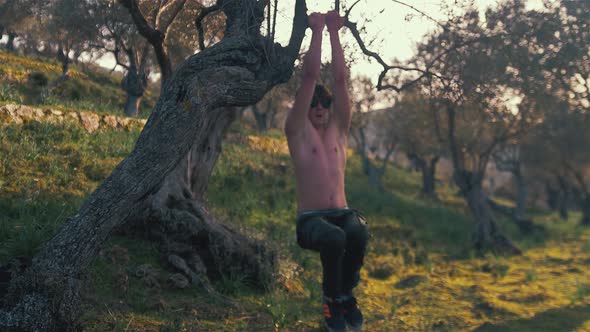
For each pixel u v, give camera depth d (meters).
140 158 4.34
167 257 8.12
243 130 24.56
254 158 19.19
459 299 10.21
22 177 9.49
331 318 3.31
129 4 7.14
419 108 20.88
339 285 3.32
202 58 4.51
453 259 15.38
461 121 18.55
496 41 6.25
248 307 7.69
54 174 10.12
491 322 8.52
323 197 3.56
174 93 4.43
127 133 14.62
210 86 4.39
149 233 8.41
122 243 8.16
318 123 3.72
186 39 8.45
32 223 7.29
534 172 43.34
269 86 4.66
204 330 6.38
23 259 6.06
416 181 39.22
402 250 14.78
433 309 9.35
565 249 20.56
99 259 7.24
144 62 10.45
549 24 6.42
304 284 9.46
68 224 4.43
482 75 6.48
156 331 5.97
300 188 3.60
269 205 15.11
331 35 3.74
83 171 10.92
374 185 28.14
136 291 7.00
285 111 28.47
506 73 6.89
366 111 17.75
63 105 15.02
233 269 8.57
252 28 4.79
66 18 10.77
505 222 28.91
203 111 4.37
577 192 49.44
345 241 3.30
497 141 18.27
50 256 4.39
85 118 13.82
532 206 50.38
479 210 18.45
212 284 8.25
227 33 5.07
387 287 10.97
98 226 4.35
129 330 5.81
